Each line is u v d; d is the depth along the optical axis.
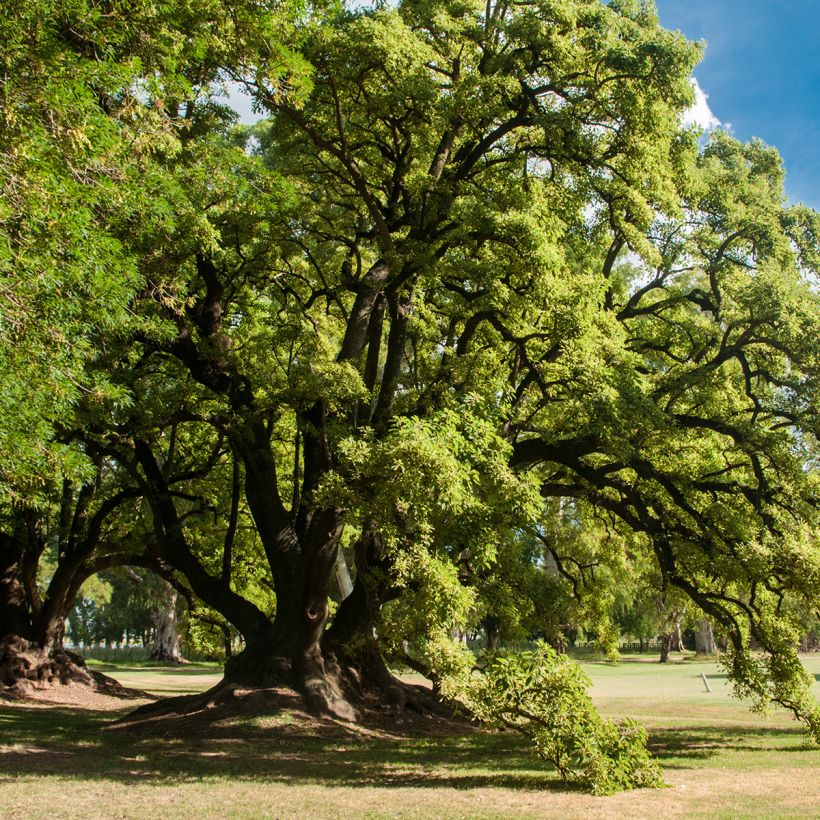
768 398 18.58
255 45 13.62
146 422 17.05
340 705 18.56
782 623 15.90
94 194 9.48
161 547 20.80
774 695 15.70
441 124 16.94
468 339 19.50
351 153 19.09
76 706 23.61
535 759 13.98
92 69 10.12
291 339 17.31
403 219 19.66
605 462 20.48
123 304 9.66
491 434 13.17
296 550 19.30
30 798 9.50
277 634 19.08
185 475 23.34
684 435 18.61
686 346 20.12
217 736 16.19
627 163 17.80
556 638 24.28
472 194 17.88
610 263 21.64
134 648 93.88
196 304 19.11
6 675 25.30
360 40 15.36
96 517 25.20
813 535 14.97
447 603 12.30
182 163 15.34
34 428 8.65
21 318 8.20
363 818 8.44
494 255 16.67
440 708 21.53
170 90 12.34
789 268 19.00
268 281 19.41
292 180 19.56
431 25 17.98
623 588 38.53
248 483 19.47
